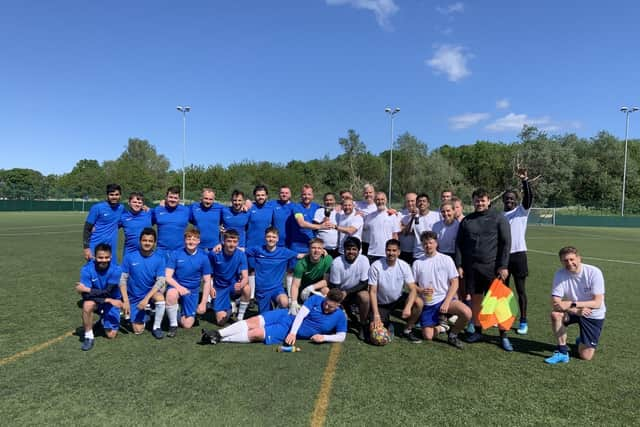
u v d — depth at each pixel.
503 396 3.56
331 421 3.07
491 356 4.54
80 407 3.22
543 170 47.72
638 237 22.20
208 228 6.36
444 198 6.26
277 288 5.78
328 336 4.77
